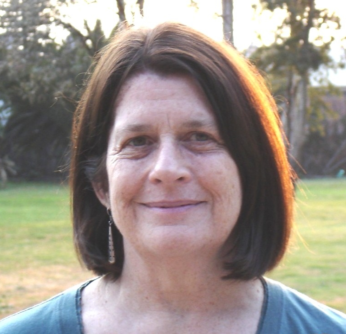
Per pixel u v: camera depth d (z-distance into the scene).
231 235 1.77
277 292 1.81
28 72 16.36
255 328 1.73
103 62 1.76
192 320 1.73
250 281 1.82
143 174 1.62
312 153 28.61
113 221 1.81
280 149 1.78
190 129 1.62
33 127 25.42
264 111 1.74
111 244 1.86
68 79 16.03
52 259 9.21
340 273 7.85
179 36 1.68
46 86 16.61
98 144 1.81
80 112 1.86
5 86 20.55
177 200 1.60
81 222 1.93
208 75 1.63
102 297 1.84
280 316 1.75
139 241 1.65
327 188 20.42
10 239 10.96
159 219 1.60
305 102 18.69
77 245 1.94
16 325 1.79
